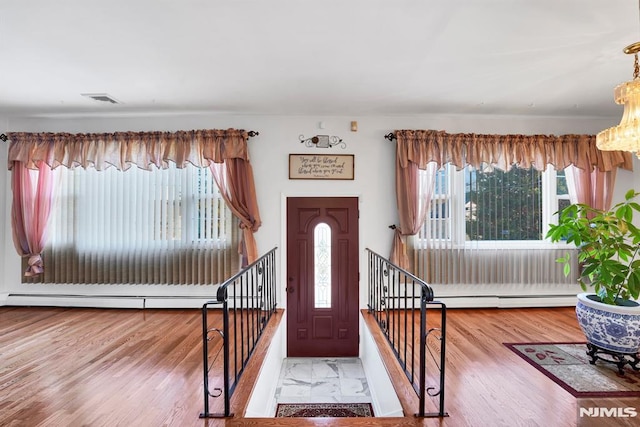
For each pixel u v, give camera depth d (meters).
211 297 4.47
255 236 4.39
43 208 4.38
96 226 4.47
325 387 3.42
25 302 4.48
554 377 2.58
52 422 1.99
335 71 3.06
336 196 4.39
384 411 2.76
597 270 2.86
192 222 4.43
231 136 4.24
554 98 3.78
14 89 3.48
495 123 4.51
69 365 2.78
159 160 4.29
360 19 2.25
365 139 4.43
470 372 2.66
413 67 2.98
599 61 2.86
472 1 2.05
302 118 4.41
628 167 4.41
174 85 3.38
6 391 2.36
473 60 2.85
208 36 2.46
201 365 2.78
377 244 4.40
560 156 4.36
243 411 2.06
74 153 4.32
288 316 4.31
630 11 2.14
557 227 3.15
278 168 4.39
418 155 4.26
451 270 4.45
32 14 2.16
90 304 4.46
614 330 2.64
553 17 2.21
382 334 3.43
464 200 4.46
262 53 2.72
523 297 4.50
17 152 4.34
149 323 3.88
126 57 2.78
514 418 2.04
